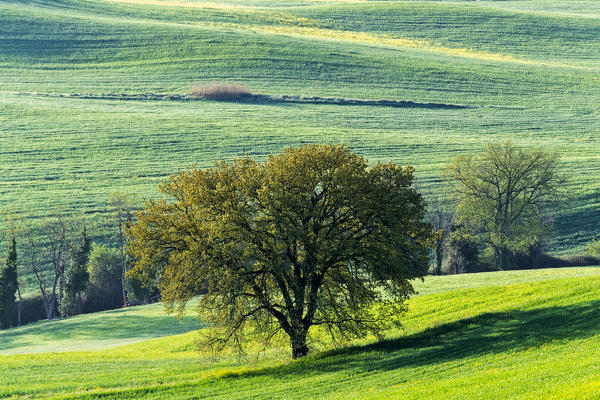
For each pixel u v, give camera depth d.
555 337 87.25
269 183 101.25
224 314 102.19
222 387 90.75
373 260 100.19
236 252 99.19
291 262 104.12
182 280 101.62
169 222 103.12
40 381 103.75
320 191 110.00
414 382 75.69
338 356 102.38
